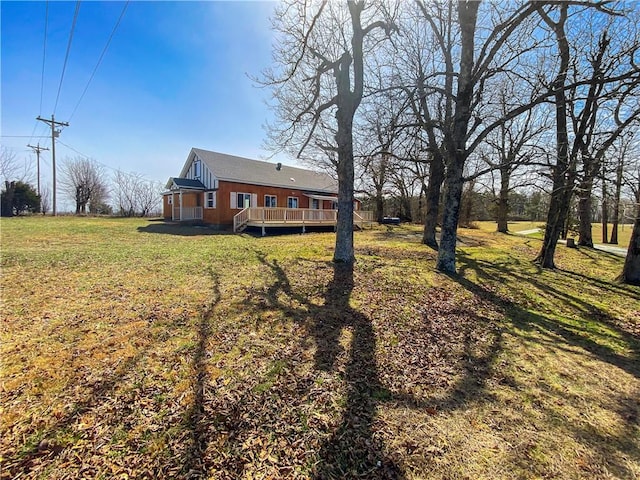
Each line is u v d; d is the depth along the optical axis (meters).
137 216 29.12
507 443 2.30
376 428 2.39
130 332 3.82
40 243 10.27
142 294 5.21
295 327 4.21
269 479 1.91
